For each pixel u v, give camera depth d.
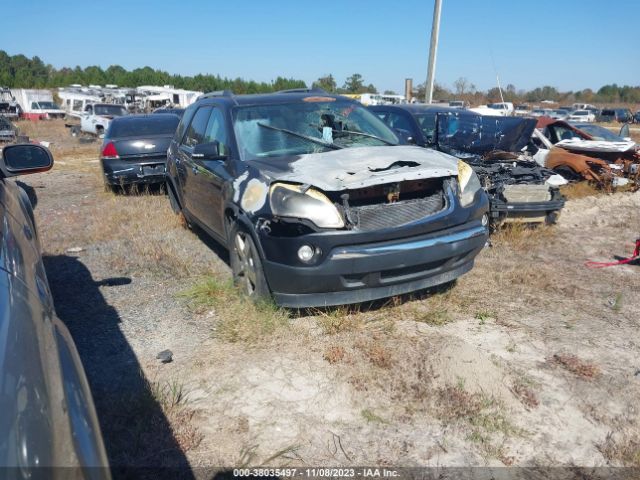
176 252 5.84
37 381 1.49
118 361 3.60
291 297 3.87
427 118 8.25
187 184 5.97
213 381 3.34
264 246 3.85
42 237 6.74
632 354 3.71
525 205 6.67
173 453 2.71
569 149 10.96
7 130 21.58
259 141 4.79
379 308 4.30
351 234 3.69
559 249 6.36
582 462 2.68
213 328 4.05
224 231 4.84
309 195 3.74
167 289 4.87
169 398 3.14
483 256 5.92
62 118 36.38
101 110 23.73
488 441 2.80
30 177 12.14
